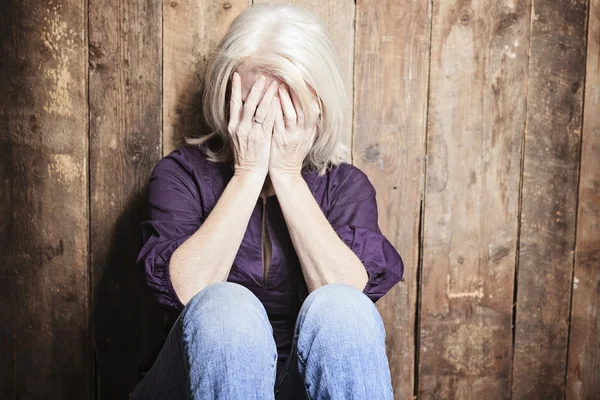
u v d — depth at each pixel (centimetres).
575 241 169
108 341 162
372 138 160
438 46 159
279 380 113
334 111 130
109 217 158
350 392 92
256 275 131
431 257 165
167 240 124
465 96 161
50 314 161
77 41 152
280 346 133
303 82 123
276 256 131
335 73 129
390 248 132
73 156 155
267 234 133
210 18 154
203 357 92
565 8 160
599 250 170
